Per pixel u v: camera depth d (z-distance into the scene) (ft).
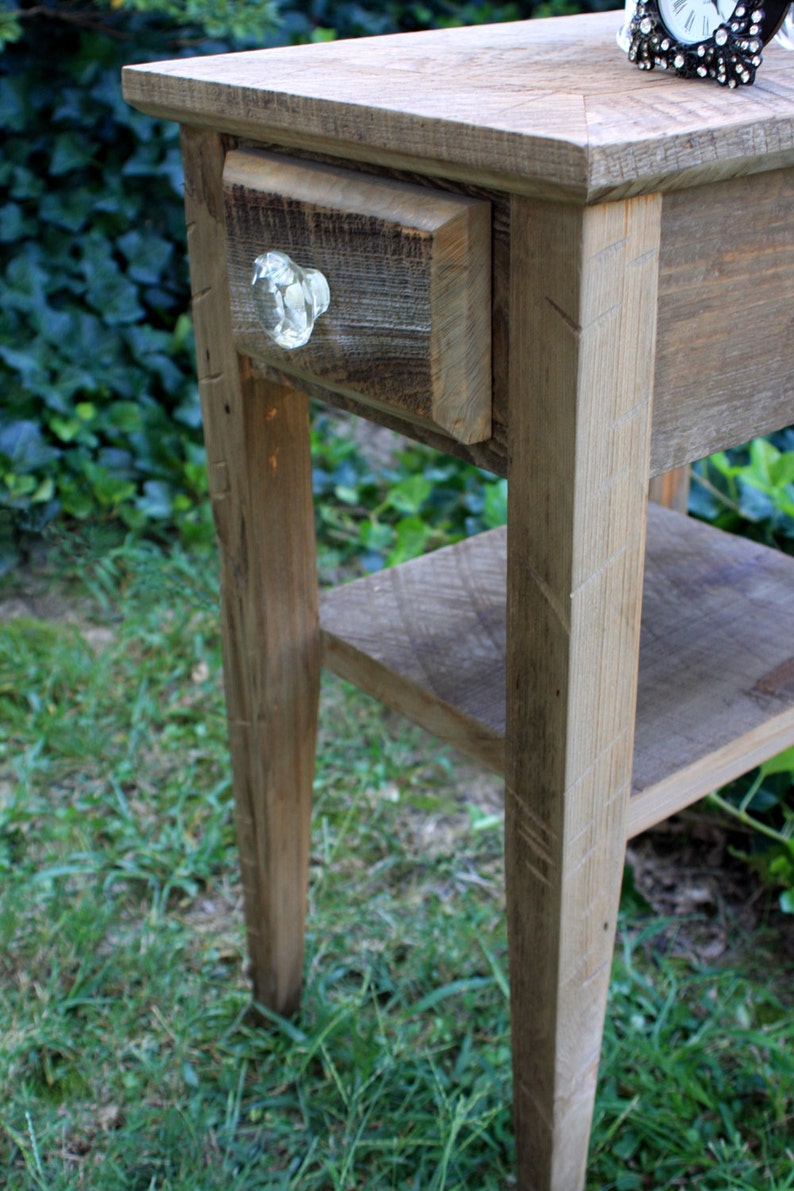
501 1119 3.69
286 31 7.48
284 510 3.17
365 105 2.15
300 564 3.27
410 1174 3.54
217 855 4.70
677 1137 3.60
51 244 6.89
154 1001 4.08
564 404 2.10
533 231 2.03
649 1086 3.71
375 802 5.03
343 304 2.45
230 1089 3.74
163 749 5.29
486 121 1.97
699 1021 4.02
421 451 7.20
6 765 5.22
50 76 6.79
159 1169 3.52
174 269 7.23
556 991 2.76
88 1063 3.82
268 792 3.51
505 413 2.31
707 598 3.52
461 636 3.30
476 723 2.90
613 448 2.19
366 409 2.69
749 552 3.80
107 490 6.66
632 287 2.06
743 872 4.66
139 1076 3.81
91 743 5.20
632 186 1.90
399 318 2.30
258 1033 3.98
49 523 6.59
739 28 2.19
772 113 2.05
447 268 2.17
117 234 7.07
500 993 4.12
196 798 5.04
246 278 2.72
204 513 6.75
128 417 6.85
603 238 1.97
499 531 3.96
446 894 4.58
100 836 4.83
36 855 4.69
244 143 2.67
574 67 2.53
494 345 2.26
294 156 2.55
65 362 6.79
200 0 6.22
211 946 4.33
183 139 2.80
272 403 3.02
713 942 4.36
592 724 2.45
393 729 5.48
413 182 2.27
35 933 4.27
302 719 3.50
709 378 2.34
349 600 3.53
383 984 4.14
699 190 2.11
